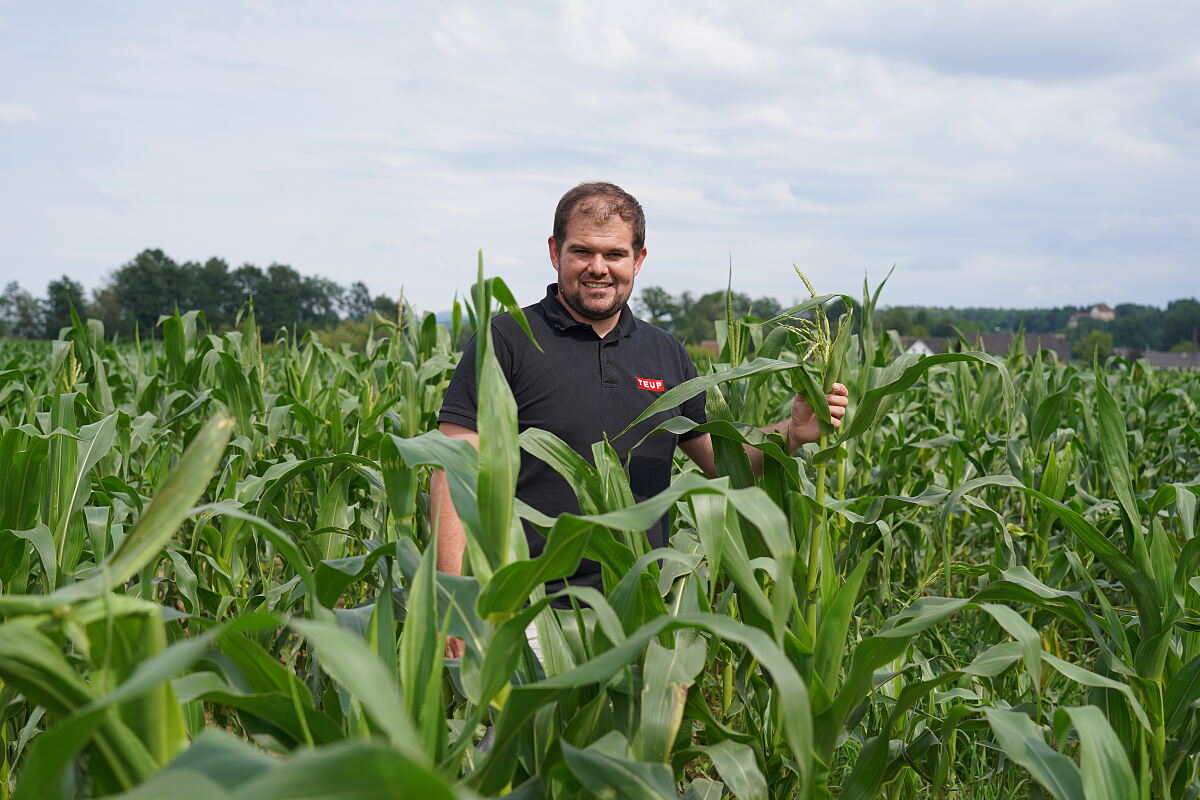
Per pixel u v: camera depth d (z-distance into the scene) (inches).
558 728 75.0
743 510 60.9
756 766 83.4
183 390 220.1
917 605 86.8
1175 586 96.5
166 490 55.4
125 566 53.1
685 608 97.6
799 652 86.8
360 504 194.4
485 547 67.1
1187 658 101.7
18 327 2694.4
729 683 117.5
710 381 97.9
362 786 34.2
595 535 81.2
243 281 3142.2
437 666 62.6
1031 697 145.5
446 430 120.6
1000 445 203.2
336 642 43.6
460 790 38.1
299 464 104.7
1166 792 92.4
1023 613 147.7
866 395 105.4
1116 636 95.3
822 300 111.7
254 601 132.3
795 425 117.0
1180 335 4886.8
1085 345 3147.1
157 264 2970.0
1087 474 198.4
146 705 50.9
